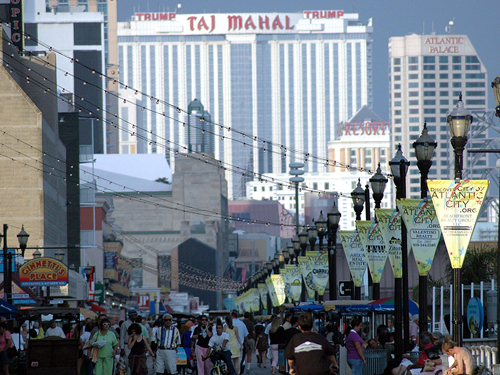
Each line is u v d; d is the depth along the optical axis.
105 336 80.94
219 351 90.62
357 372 75.50
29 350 78.19
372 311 96.44
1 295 133.62
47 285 136.38
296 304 124.00
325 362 48.44
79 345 80.56
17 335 98.00
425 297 73.94
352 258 107.62
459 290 60.25
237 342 96.88
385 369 74.12
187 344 111.81
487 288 110.12
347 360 75.75
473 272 144.25
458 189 61.06
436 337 74.12
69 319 99.94
